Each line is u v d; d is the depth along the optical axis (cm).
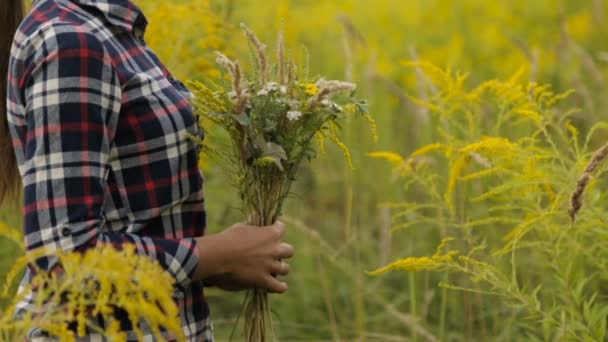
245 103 277
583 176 302
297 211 615
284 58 288
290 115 278
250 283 277
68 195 247
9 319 225
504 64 795
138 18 273
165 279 233
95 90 250
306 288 575
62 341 227
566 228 370
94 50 252
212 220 553
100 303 227
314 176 679
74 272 232
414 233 580
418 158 484
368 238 615
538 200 382
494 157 402
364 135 636
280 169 282
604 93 652
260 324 293
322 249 567
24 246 245
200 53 502
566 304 393
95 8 262
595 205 367
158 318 226
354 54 651
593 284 444
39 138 249
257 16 612
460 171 438
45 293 227
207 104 280
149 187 263
